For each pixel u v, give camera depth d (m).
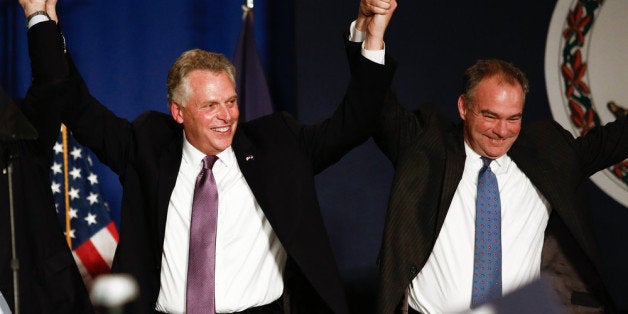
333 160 6.53
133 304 6.17
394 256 6.36
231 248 6.28
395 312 6.64
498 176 6.59
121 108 10.60
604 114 11.02
